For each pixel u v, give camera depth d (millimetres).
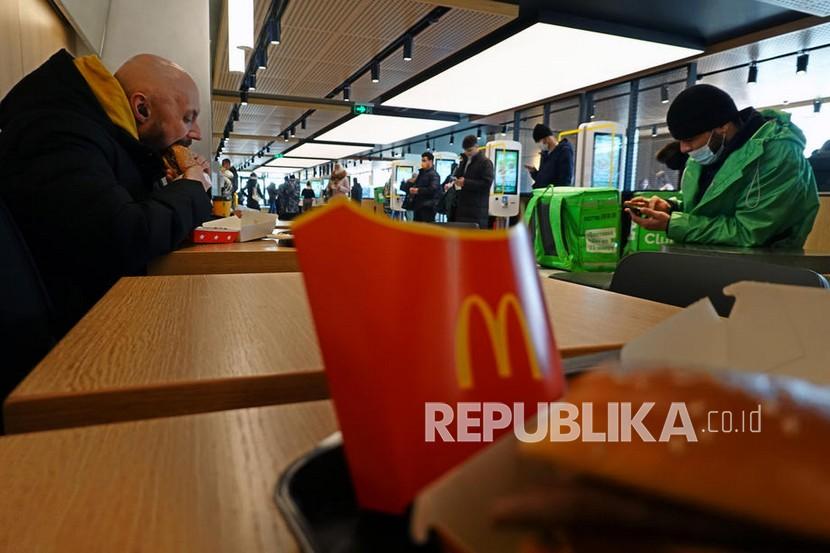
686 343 307
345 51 6762
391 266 200
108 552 215
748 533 97
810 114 8664
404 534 203
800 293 290
